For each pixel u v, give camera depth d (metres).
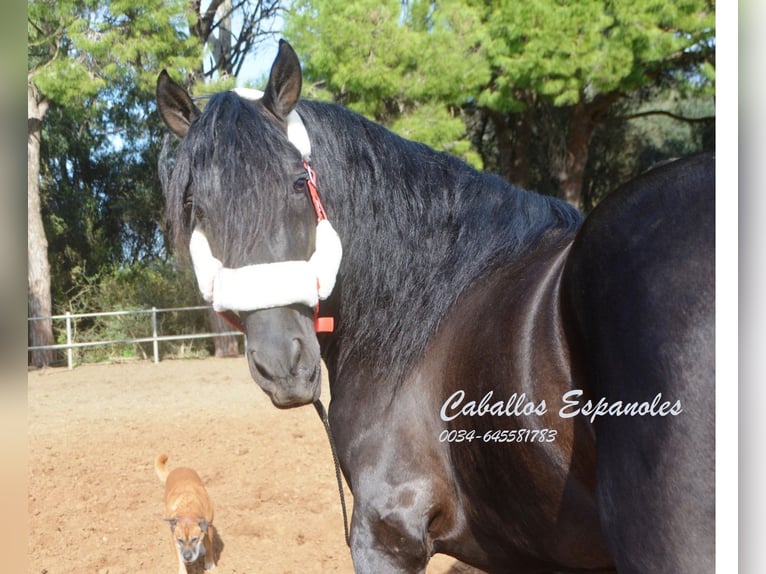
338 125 1.84
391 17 9.65
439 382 1.66
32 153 12.02
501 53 10.13
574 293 1.30
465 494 1.62
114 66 9.91
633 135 16.06
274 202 1.55
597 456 1.21
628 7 9.53
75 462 5.51
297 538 4.07
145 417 7.06
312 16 9.72
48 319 11.80
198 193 1.56
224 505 4.59
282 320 1.52
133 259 15.16
